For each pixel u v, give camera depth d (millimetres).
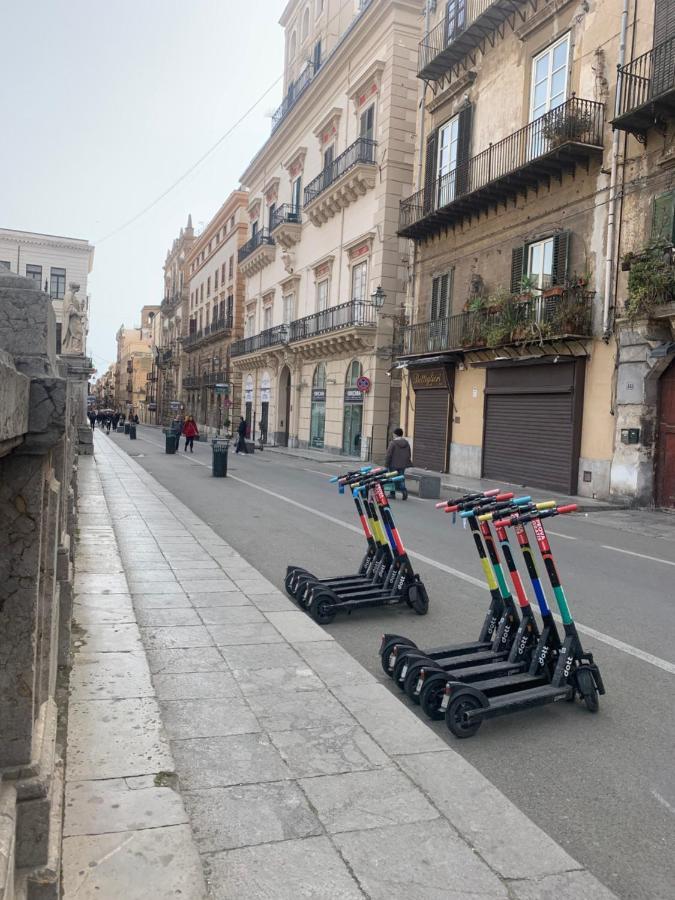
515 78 19078
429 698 4082
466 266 21422
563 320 15883
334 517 11992
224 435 51281
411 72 26734
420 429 23812
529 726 4070
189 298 71375
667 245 13594
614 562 9133
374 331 26875
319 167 33719
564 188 17094
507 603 4617
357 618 6133
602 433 15852
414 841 2697
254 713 3801
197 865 2441
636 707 4367
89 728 3457
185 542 8719
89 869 2385
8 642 1829
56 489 2291
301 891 2377
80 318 20750
